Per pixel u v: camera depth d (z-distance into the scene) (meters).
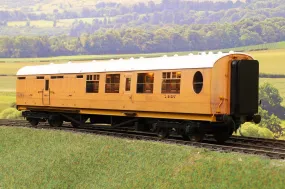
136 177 18.67
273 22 151.88
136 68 24.31
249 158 17.08
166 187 17.20
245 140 23.77
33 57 156.12
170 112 22.72
